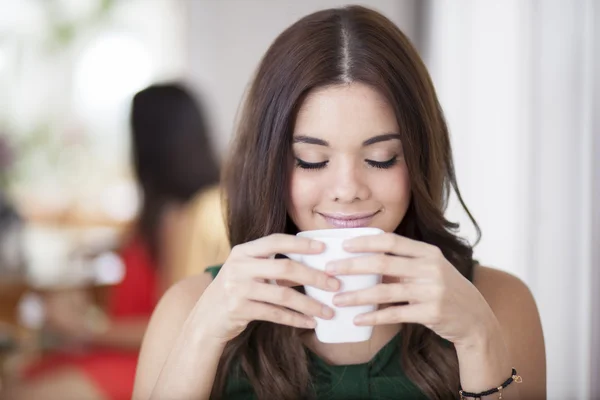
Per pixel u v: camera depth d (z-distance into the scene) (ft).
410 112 3.78
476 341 3.45
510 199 6.34
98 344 7.04
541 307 5.69
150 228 6.97
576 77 5.27
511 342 4.24
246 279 3.23
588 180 5.16
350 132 3.65
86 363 6.77
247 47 15.58
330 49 3.70
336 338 3.24
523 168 6.08
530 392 4.22
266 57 4.03
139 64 17.12
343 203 3.76
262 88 3.96
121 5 16.92
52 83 17.11
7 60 16.83
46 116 17.06
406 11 11.94
